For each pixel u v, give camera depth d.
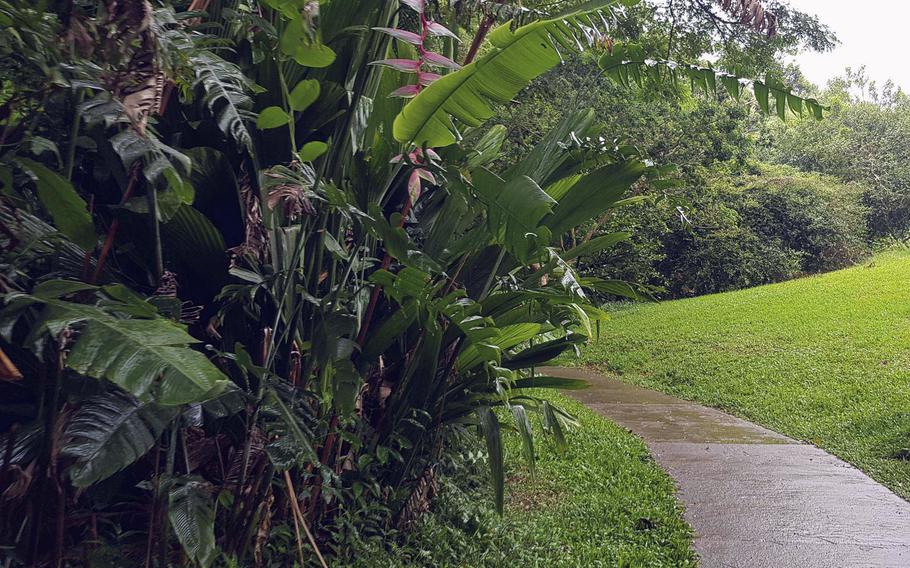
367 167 3.97
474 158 4.91
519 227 3.39
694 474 7.57
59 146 3.09
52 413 2.66
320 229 3.54
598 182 4.36
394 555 4.39
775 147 42.59
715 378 13.55
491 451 4.45
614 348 17.92
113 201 3.39
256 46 3.48
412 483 4.81
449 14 4.43
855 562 5.07
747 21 5.54
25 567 2.79
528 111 12.40
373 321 4.65
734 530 5.77
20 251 2.62
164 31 2.57
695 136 18.83
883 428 9.08
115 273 3.36
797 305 20.06
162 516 3.01
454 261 4.81
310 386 3.78
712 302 23.03
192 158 3.34
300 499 3.79
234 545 3.47
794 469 7.73
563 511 6.00
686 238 26.45
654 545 5.33
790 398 11.41
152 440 2.73
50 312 2.20
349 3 3.73
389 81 4.18
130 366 2.09
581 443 8.48
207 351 3.61
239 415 3.45
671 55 14.01
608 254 19.02
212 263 3.43
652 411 11.48
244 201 3.51
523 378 4.86
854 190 34.09
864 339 14.88
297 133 3.74
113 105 2.54
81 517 3.12
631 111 17.89
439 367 4.79
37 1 2.45
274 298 3.47
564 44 2.99
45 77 2.60
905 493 6.73
